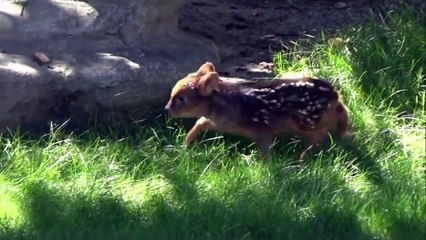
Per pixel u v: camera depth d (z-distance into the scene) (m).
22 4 14.05
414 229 10.81
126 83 13.36
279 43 15.74
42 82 13.05
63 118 13.24
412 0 16.22
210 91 12.40
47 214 10.96
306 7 17.03
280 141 12.80
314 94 12.38
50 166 12.02
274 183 11.59
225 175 11.84
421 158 12.29
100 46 13.91
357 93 13.66
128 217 10.96
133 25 14.25
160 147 12.70
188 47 14.52
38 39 13.72
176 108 12.46
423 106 13.45
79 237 10.52
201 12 16.75
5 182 11.68
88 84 13.21
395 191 11.49
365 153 12.45
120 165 12.17
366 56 14.32
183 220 10.84
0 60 13.16
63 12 14.00
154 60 13.87
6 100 12.84
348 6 16.95
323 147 12.61
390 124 12.99
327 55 14.38
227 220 10.79
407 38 14.66
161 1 14.43
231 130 12.55
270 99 12.38
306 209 10.98
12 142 12.49
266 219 10.80
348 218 10.84
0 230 10.63
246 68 14.73
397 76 13.98
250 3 17.25
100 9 14.17
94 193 11.34
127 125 13.27
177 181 11.74
